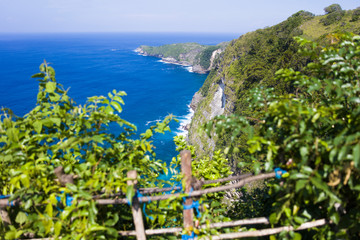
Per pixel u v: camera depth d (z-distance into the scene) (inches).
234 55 3700.8
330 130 122.9
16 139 121.3
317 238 121.5
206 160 233.3
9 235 111.9
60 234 116.0
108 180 109.9
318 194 99.0
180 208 123.4
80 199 110.7
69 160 134.8
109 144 144.9
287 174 106.0
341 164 91.4
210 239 119.0
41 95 135.8
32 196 113.0
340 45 119.5
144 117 4055.1
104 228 104.2
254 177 111.2
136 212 115.5
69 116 126.0
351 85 105.0
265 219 120.2
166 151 3006.9
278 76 123.2
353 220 102.7
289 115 99.7
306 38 121.5
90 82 6437.0
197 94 4665.4
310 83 108.3
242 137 1088.8
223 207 201.5
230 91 3105.3
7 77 6988.2
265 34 3346.5
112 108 127.5
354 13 2400.3
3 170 129.6
